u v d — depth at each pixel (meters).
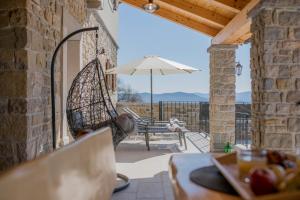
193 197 1.32
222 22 6.13
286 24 3.89
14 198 1.01
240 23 5.07
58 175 1.38
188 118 11.58
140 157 6.09
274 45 3.91
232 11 5.41
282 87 3.92
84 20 6.26
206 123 10.34
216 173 1.68
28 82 3.00
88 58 6.96
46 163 1.29
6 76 2.96
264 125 3.95
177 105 11.59
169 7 6.76
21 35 2.96
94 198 1.84
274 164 1.38
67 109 4.27
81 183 1.66
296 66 3.90
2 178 0.99
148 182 4.31
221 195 1.35
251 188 1.19
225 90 6.96
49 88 3.86
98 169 2.02
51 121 3.90
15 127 2.96
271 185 1.12
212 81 7.07
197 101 11.56
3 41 2.96
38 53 3.35
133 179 4.46
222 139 6.94
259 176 1.15
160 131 7.55
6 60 2.96
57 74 4.39
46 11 3.69
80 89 4.33
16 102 2.96
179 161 1.99
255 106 4.32
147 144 7.00
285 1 3.84
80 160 1.71
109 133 2.51
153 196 3.73
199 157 2.12
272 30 3.89
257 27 4.21
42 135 3.52
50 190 1.27
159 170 5.00
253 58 4.41
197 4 6.01
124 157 6.09
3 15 2.97
